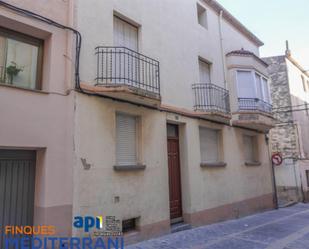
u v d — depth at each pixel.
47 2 5.86
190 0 10.48
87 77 6.29
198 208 8.97
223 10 12.25
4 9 5.17
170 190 8.53
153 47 8.34
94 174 6.07
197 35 10.50
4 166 5.25
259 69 12.79
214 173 10.06
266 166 14.09
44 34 5.83
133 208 6.83
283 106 18.30
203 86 10.27
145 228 7.07
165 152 8.12
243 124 11.83
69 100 5.88
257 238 7.71
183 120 9.02
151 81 7.95
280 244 7.13
